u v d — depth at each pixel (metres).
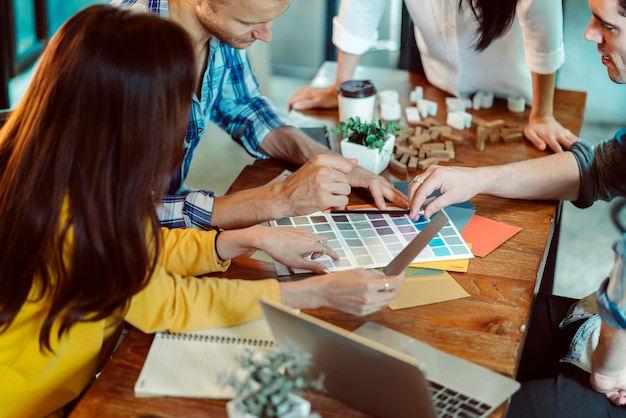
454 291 1.49
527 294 1.49
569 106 2.38
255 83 2.15
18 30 4.24
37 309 1.33
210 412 1.19
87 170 1.19
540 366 1.73
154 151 1.21
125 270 1.24
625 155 1.83
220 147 4.18
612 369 1.50
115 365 1.28
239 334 1.35
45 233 1.22
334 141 2.13
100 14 1.21
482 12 1.96
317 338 1.13
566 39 4.36
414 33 2.64
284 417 1.00
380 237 1.64
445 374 1.26
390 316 1.42
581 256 3.34
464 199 1.77
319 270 1.49
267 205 1.63
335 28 2.37
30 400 1.37
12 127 1.28
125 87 1.17
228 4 1.60
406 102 2.42
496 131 2.18
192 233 1.50
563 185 1.85
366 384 1.14
